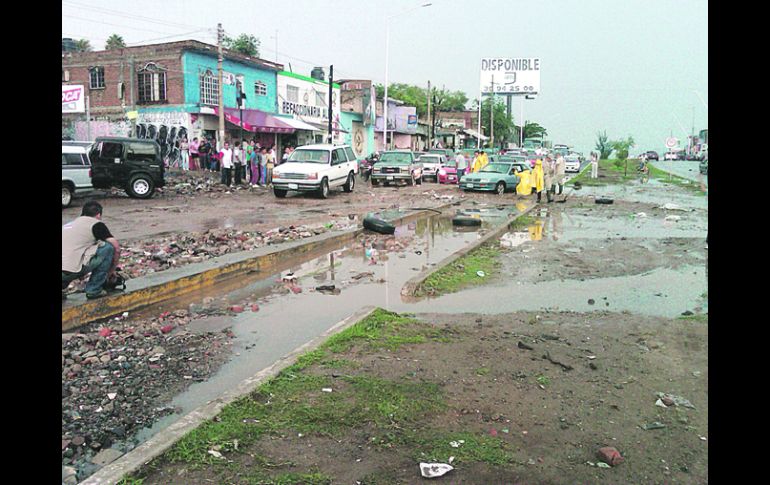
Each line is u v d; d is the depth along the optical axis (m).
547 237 15.12
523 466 3.93
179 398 5.30
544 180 24.52
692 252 12.81
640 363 5.96
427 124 70.00
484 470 3.87
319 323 7.68
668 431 4.50
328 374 5.38
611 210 21.64
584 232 16.03
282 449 4.06
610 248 13.35
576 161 53.88
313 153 25.03
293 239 13.57
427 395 5.00
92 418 4.82
